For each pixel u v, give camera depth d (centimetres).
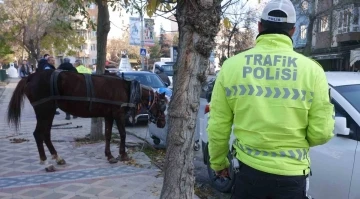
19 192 498
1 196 482
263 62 229
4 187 517
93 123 833
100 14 789
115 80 635
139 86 654
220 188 541
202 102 641
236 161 249
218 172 265
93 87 609
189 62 302
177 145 313
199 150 782
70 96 596
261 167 226
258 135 225
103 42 798
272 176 225
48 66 1053
